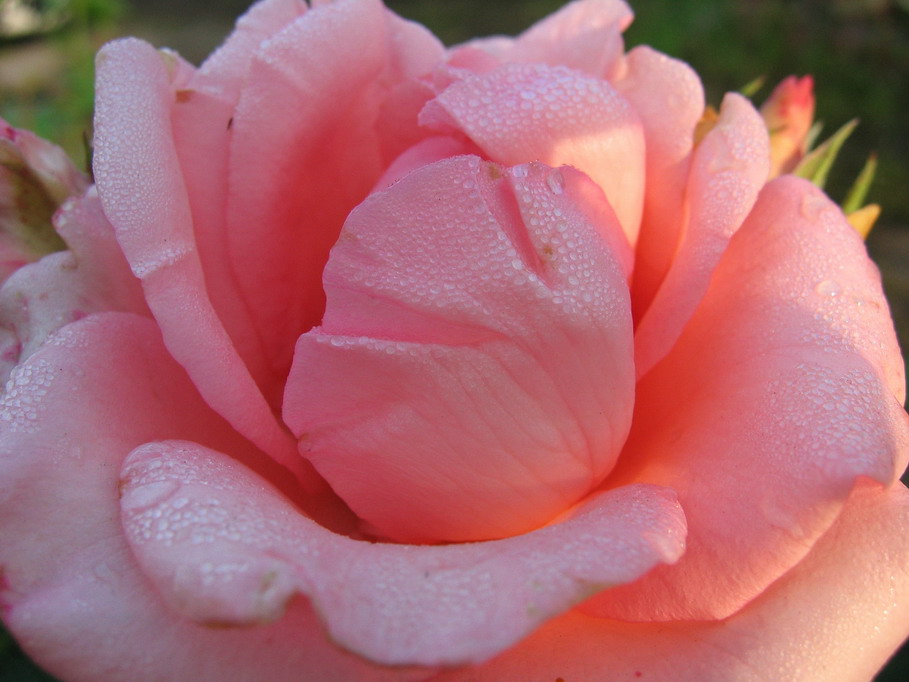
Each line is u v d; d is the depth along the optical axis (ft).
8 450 0.43
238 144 0.48
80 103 1.69
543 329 0.43
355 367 0.43
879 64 2.02
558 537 0.42
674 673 0.44
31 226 0.54
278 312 0.51
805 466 0.43
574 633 0.45
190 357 0.44
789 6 2.23
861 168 1.65
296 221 0.50
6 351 0.49
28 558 0.43
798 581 0.45
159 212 0.45
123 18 2.91
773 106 0.63
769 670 0.44
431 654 0.38
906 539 0.45
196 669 0.42
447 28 2.59
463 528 0.46
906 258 1.37
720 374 0.47
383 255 0.43
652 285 0.50
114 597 0.42
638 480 0.47
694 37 2.14
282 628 0.42
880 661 0.44
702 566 0.44
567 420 0.44
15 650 0.54
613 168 0.48
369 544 0.43
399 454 0.44
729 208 0.47
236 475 0.44
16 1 2.15
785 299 0.48
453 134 0.48
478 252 0.42
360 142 0.52
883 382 0.45
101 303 0.50
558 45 0.55
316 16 0.49
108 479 0.44
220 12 3.02
